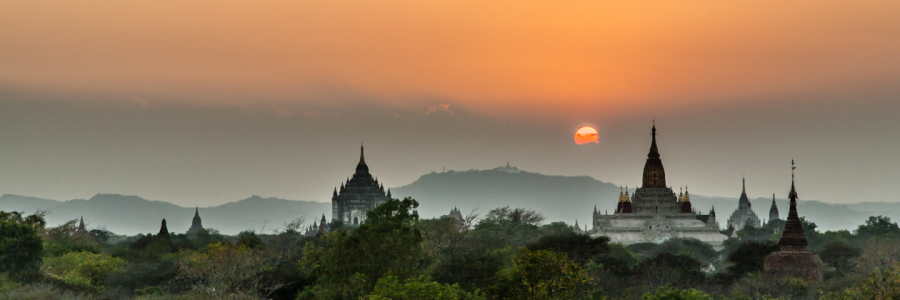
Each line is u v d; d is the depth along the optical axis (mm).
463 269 111938
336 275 103062
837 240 193250
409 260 103562
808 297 108375
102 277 130750
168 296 110812
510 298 85875
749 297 109062
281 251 162625
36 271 125188
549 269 85625
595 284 108312
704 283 129875
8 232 122812
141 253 177500
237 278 114438
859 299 84875
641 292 116812
